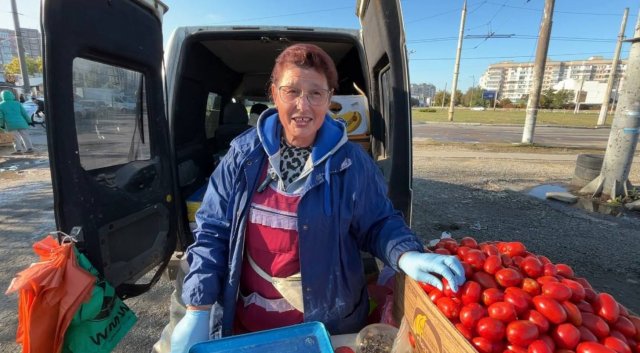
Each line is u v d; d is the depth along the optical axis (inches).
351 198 55.9
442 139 630.5
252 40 123.4
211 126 172.1
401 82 89.6
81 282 57.7
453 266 45.8
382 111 108.0
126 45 75.2
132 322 73.1
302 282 56.4
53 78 58.1
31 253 153.3
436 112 2074.3
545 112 2321.6
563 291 41.8
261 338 46.9
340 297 58.6
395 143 91.5
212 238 60.2
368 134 119.9
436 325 43.5
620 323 41.6
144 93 86.0
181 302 80.4
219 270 59.4
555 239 178.5
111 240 72.9
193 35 117.0
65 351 61.9
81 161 67.1
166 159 93.4
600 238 180.1
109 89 73.8
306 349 45.7
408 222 94.7
